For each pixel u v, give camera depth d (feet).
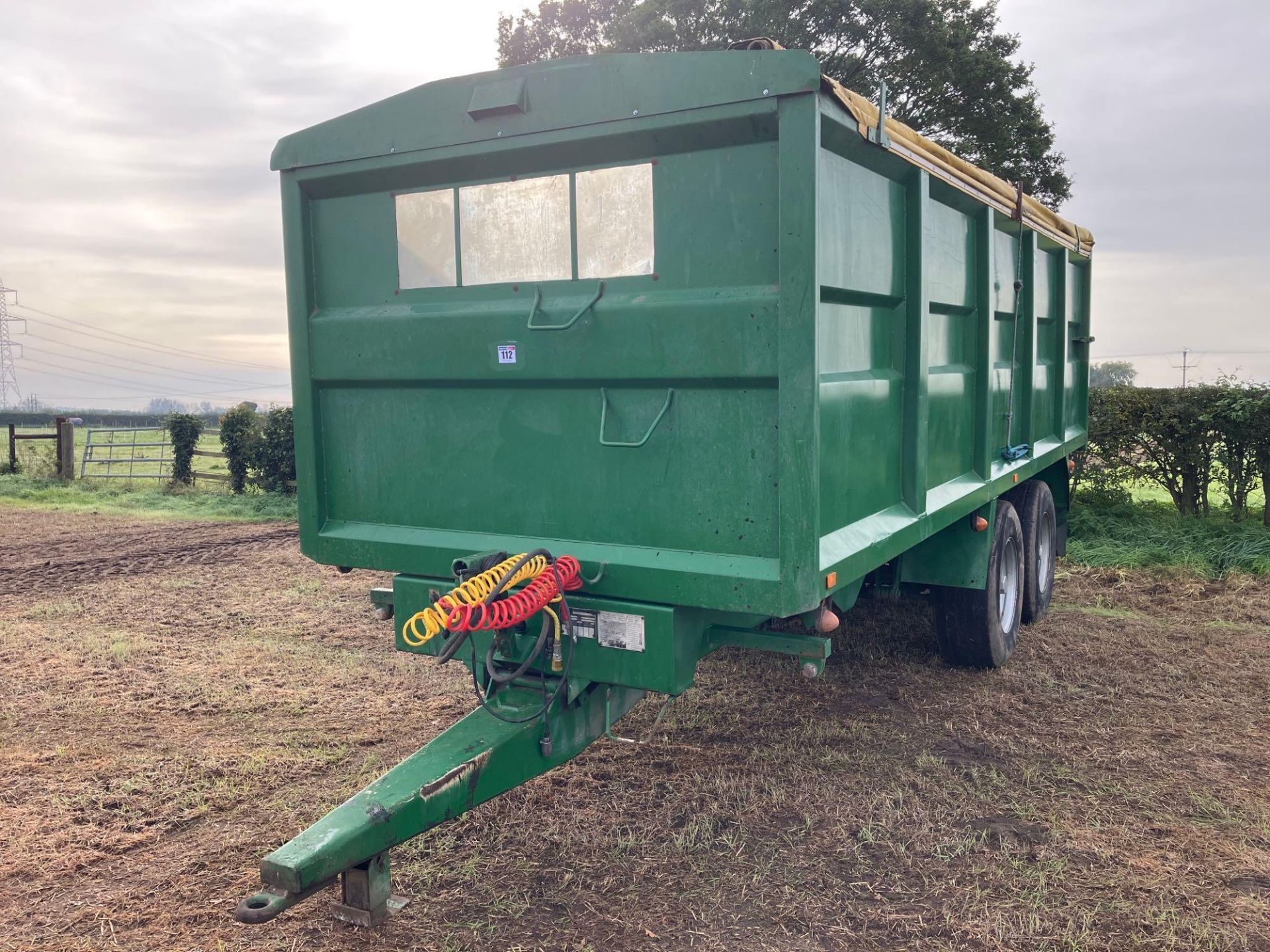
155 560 31.83
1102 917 9.91
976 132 66.90
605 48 67.87
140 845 11.58
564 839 11.59
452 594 9.58
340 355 12.16
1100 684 17.78
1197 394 32.73
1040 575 22.70
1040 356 21.97
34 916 10.02
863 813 12.37
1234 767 13.87
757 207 9.56
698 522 10.17
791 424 9.33
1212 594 25.68
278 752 14.38
